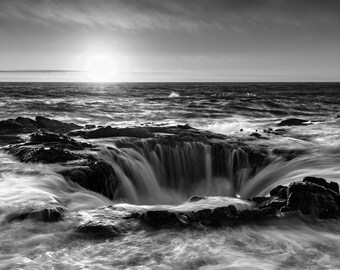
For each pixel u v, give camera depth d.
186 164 15.45
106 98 62.78
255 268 5.79
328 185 9.36
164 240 6.70
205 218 7.49
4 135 17.88
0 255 5.93
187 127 19.58
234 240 6.83
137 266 5.77
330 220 7.88
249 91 109.06
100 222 7.17
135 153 14.55
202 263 5.93
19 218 7.29
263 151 15.59
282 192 9.12
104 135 16.45
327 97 73.94
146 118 33.41
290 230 7.38
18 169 10.91
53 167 11.18
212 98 66.44
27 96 59.81
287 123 25.80
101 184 11.24
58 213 7.55
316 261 6.09
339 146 15.93
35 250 6.15
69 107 39.09
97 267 5.69
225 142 16.33
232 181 15.03
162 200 13.31
